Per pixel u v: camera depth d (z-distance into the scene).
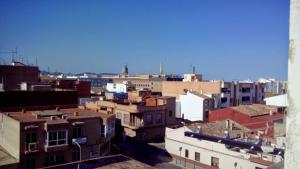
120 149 55.75
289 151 3.85
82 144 40.72
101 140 42.97
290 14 3.81
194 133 46.25
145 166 20.16
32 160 36.53
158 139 64.88
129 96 78.62
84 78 148.75
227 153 41.00
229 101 88.69
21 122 35.59
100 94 87.25
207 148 43.81
